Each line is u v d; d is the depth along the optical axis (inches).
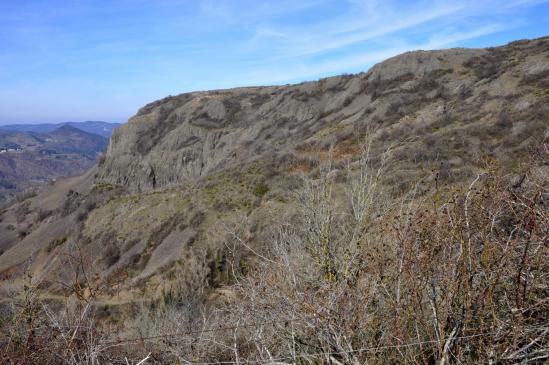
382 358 103.0
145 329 279.7
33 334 135.3
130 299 514.3
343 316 105.0
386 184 229.8
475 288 98.5
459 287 97.0
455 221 100.7
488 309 95.3
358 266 139.9
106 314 462.9
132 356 168.4
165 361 154.7
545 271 103.2
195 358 138.7
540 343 99.4
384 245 121.0
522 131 568.7
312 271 163.8
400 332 96.7
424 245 104.6
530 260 96.7
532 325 95.7
